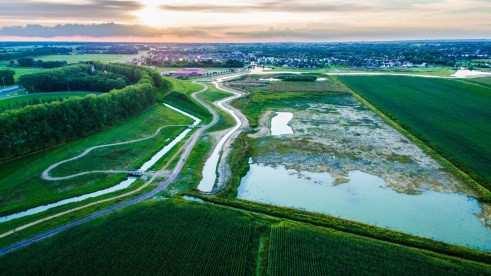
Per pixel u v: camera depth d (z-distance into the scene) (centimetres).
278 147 8019
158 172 6638
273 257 3984
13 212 5084
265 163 7106
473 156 7125
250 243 4266
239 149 7925
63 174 6331
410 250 4119
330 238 4341
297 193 5819
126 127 9394
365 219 5016
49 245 4225
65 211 5069
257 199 5628
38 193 5647
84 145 7800
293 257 3981
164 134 9231
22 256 4025
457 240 4509
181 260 3944
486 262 3994
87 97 8856
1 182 5884
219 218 4819
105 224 4672
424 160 7112
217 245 4212
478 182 6006
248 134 9131
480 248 4334
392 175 6438
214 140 8719
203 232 4475
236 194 5797
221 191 5825
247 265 3875
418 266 3841
